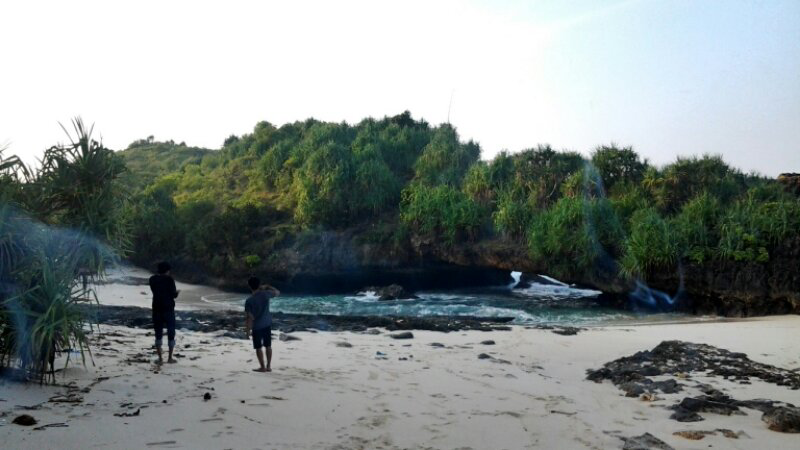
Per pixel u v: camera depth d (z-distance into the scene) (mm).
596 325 20688
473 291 36969
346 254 36781
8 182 8062
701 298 25172
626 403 8164
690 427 6816
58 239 8156
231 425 6262
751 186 28594
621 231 26828
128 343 12211
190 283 40812
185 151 92938
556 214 28453
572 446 6059
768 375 10109
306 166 42875
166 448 5367
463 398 8219
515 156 34688
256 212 40750
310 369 10062
